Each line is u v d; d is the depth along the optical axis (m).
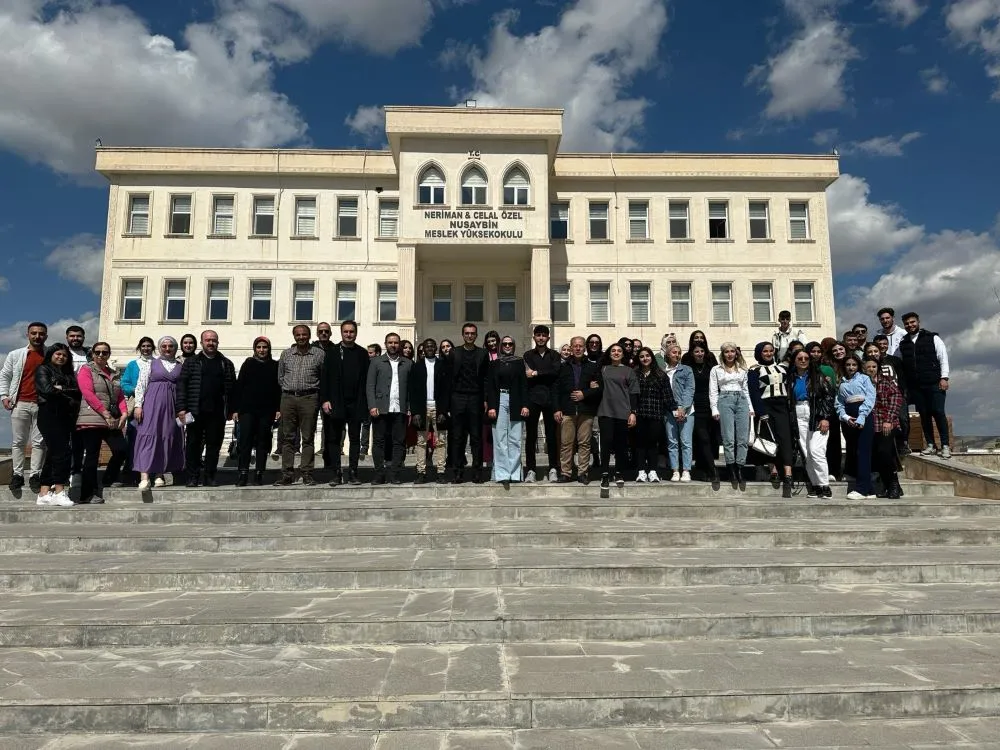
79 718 3.42
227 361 9.59
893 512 8.06
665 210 27.19
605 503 8.13
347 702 3.44
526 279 26.98
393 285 26.77
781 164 27.17
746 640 4.42
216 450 9.38
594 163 27.06
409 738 3.32
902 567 5.54
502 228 24.34
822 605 4.76
